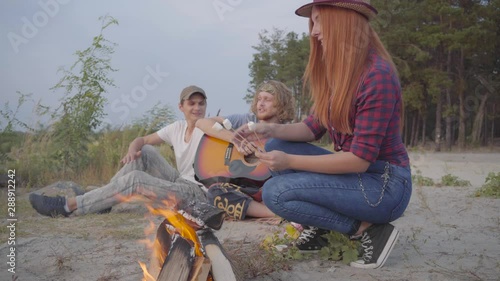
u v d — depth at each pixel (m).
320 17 2.88
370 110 2.79
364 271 2.99
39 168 7.70
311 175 2.98
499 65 31.42
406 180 2.98
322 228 3.08
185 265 2.29
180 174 5.15
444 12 28.80
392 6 29.39
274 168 2.91
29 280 2.92
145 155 5.27
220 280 2.37
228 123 3.59
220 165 4.79
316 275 2.92
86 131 8.24
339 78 2.84
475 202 5.71
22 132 7.89
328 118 3.03
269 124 3.29
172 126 5.25
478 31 27.97
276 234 3.49
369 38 2.89
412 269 3.03
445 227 4.31
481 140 34.78
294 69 37.22
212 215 2.42
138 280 2.87
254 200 4.62
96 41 8.29
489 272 2.98
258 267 2.95
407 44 30.30
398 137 3.00
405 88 31.53
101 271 3.05
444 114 30.27
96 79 8.33
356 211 2.95
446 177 8.26
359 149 2.81
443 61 32.78
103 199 4.73
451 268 3.05
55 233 4.01
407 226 4.36
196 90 5.02
